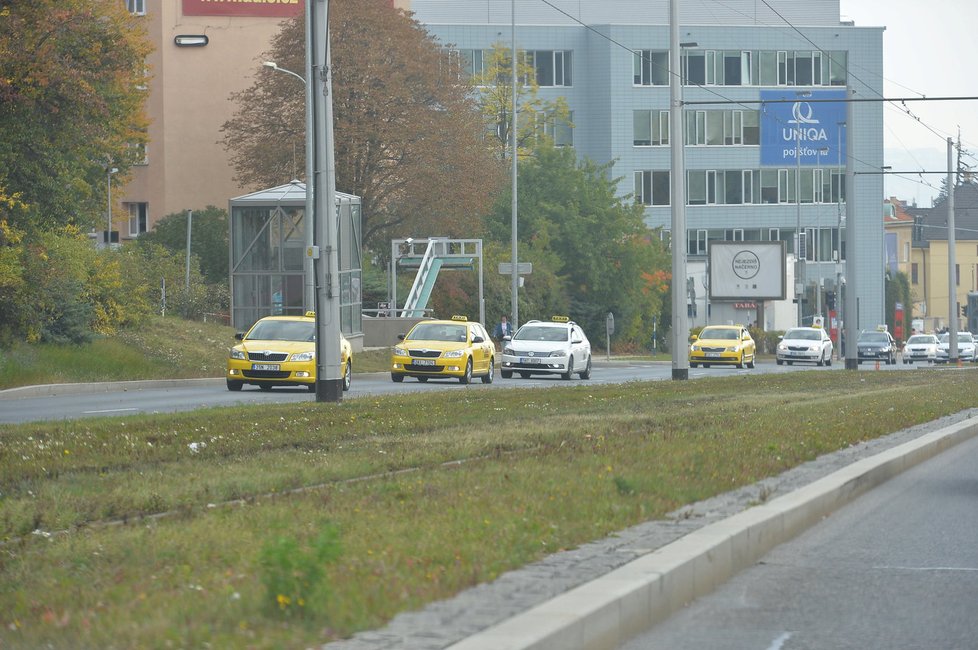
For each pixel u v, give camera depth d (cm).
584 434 5234
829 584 2745
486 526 2783
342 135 18300
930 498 4153
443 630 1898
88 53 11900
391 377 12812
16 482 3759
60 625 1866
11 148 11669
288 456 4422
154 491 3472
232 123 19212
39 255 11169
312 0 7450
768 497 3531
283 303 15400
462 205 18988
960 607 2523
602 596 2148
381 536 2644
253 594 2025
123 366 11206
